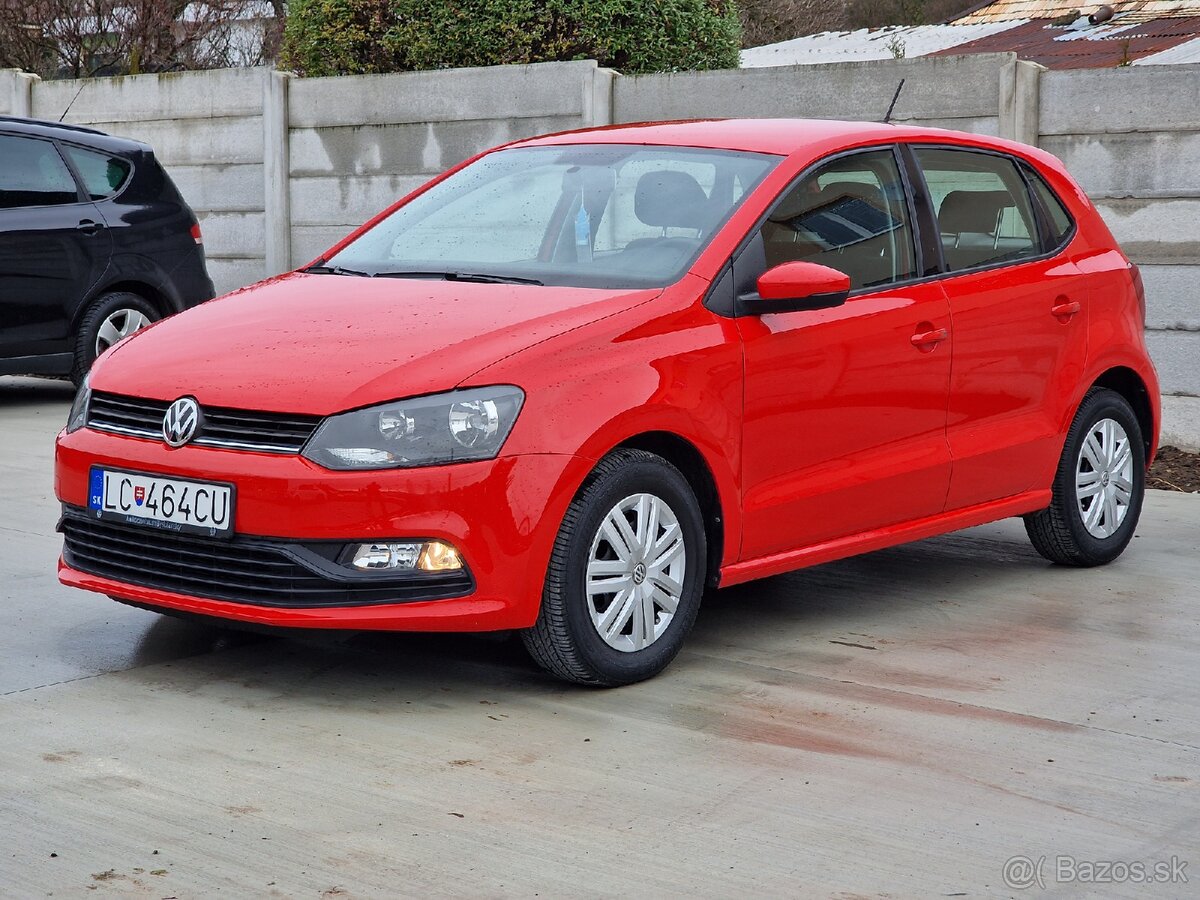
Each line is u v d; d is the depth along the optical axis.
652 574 4.50
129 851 3.31
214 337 4.59
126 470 4.36
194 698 4.34
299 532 4.10
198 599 4.29
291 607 4.16
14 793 3.62
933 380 5.32
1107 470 6.14
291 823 3.48
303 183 11.38
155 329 4.82
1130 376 6.28
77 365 9.70
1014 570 6.13
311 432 4.12
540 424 4.20
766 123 5.55
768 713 4.29
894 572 6.06
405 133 10.81
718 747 4.02
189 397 4.30
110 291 9.88
